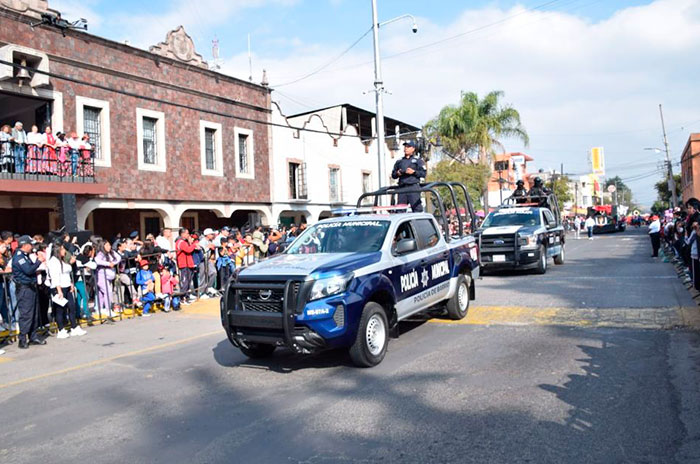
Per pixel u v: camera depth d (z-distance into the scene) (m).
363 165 33.41
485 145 33.66
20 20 16.08
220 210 23.11
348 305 6.14
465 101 34.44
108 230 22.27
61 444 4.73
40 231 20.30
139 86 19.58
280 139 26.55
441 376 6.01
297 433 4.63
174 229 20.98
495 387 5.52
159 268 12.55
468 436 4.37
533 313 9.31
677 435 4.21
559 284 12.79
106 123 18.42
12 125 18.14
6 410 5.82
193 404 5.61
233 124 23.77
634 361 6.19
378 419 4.84
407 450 4.17
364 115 35.06
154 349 8.55
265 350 7.39
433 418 4.79
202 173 22.11
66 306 10.16
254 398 5.66
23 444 4.79
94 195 17.92
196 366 7.20
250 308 6.39
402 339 7.95
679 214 15.85
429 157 33.62
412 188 9.85
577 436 4.27
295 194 27.75
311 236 7.89
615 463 3.81
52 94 16.80
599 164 53.91
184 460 4.23
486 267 15.43
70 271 10.10
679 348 6.60
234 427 4.87
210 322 10.85
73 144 16.61
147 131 20.16
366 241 7.39
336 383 5.99
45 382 6.91
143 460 4.29
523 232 15.09
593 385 5.44
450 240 9.21
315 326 6.00
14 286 10.04
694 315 8.27
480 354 6.84
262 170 25.42
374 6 20.78
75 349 8.91
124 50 19.05
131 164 19.25
